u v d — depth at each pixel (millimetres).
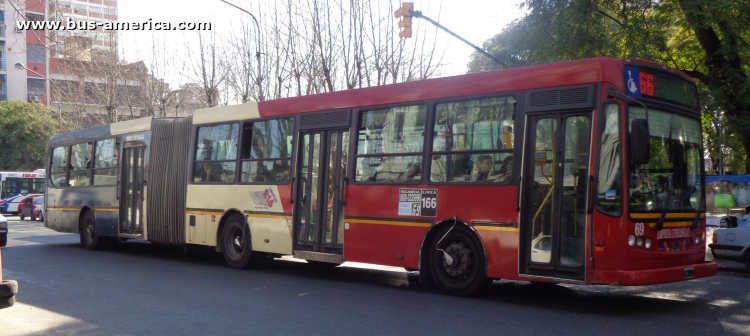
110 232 15070
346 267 12438
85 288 9430
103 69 33719
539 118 7797
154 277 10695
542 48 15875
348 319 7098
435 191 8711
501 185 8008
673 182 7812
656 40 14742
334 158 10266
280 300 8375
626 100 7227
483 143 8289
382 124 9578
